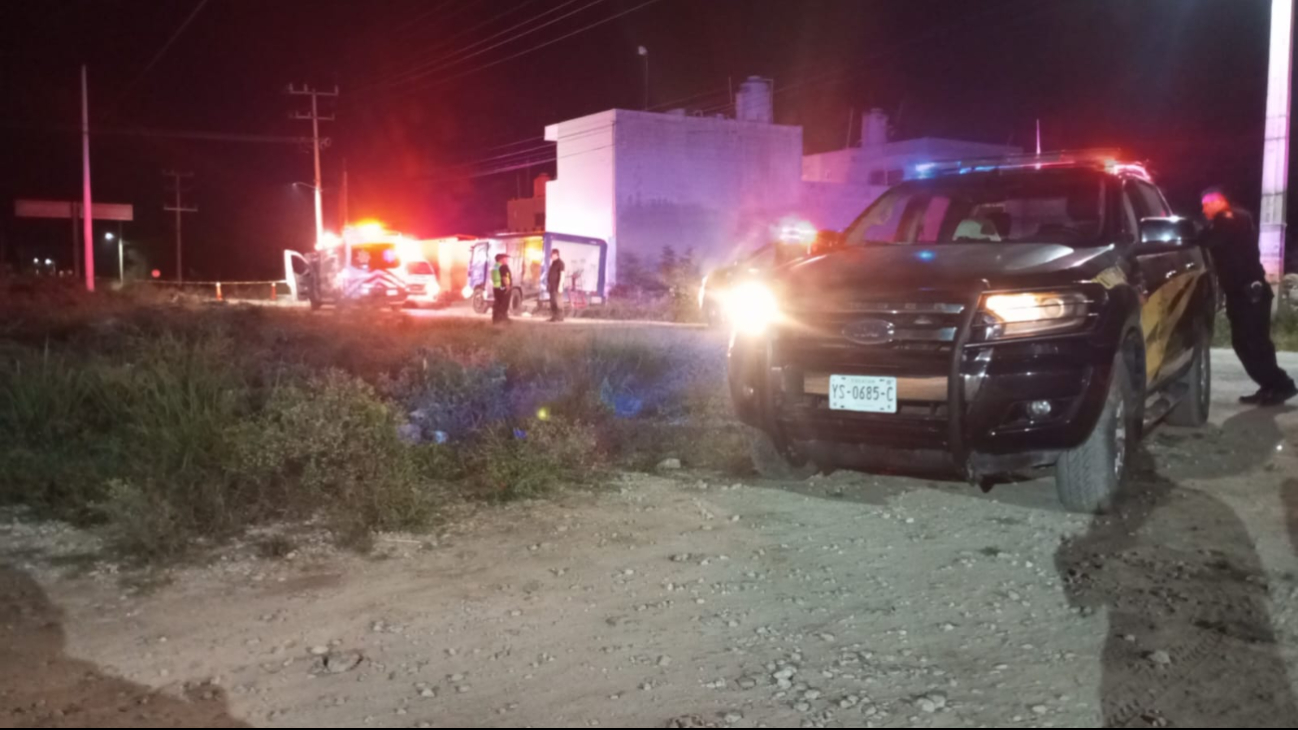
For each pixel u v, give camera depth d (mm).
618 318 27922
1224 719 3520
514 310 29500
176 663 4051
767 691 3781
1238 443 7621
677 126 36812
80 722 3576
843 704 3672
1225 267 8984
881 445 5672
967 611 4504
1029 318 5398
